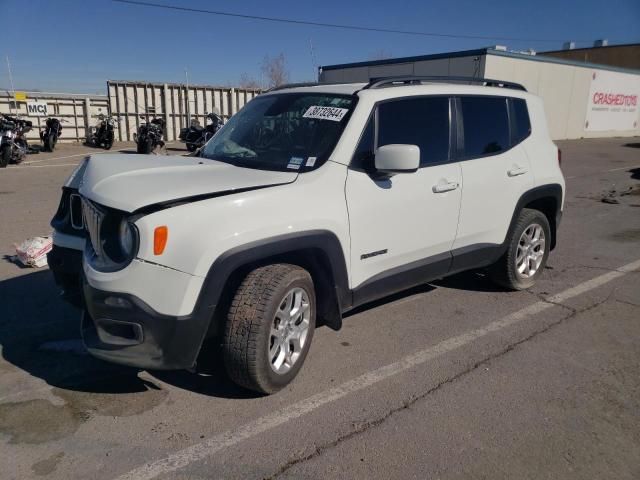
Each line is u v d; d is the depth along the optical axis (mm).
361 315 4812
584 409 3350
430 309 4969
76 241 3793
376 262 3908
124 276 2936
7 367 3740
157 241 2900
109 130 19969
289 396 3447
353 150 3719
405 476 2725
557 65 27891
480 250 4805
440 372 3797
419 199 4102
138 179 3309
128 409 3270
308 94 4258
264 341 3211
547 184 5309
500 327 4582
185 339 2998
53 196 9953
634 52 48750
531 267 5480
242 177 3455
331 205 3520
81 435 3006
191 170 3602
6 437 2971
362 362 3928
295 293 3428
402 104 4113
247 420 3176
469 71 24234
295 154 3779
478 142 4703
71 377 3631
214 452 2881
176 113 24094
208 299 3002
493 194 4758
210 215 3006
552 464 2836
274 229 3193
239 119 4621
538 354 4090
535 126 5336
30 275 5566
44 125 21297
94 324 3193
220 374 3691
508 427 3152
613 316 4852
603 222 9031
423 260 4316
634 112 35531
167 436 3010
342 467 2781
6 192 10359
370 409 3316
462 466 2807
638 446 2996
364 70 28891
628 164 18312
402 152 3479
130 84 22781
